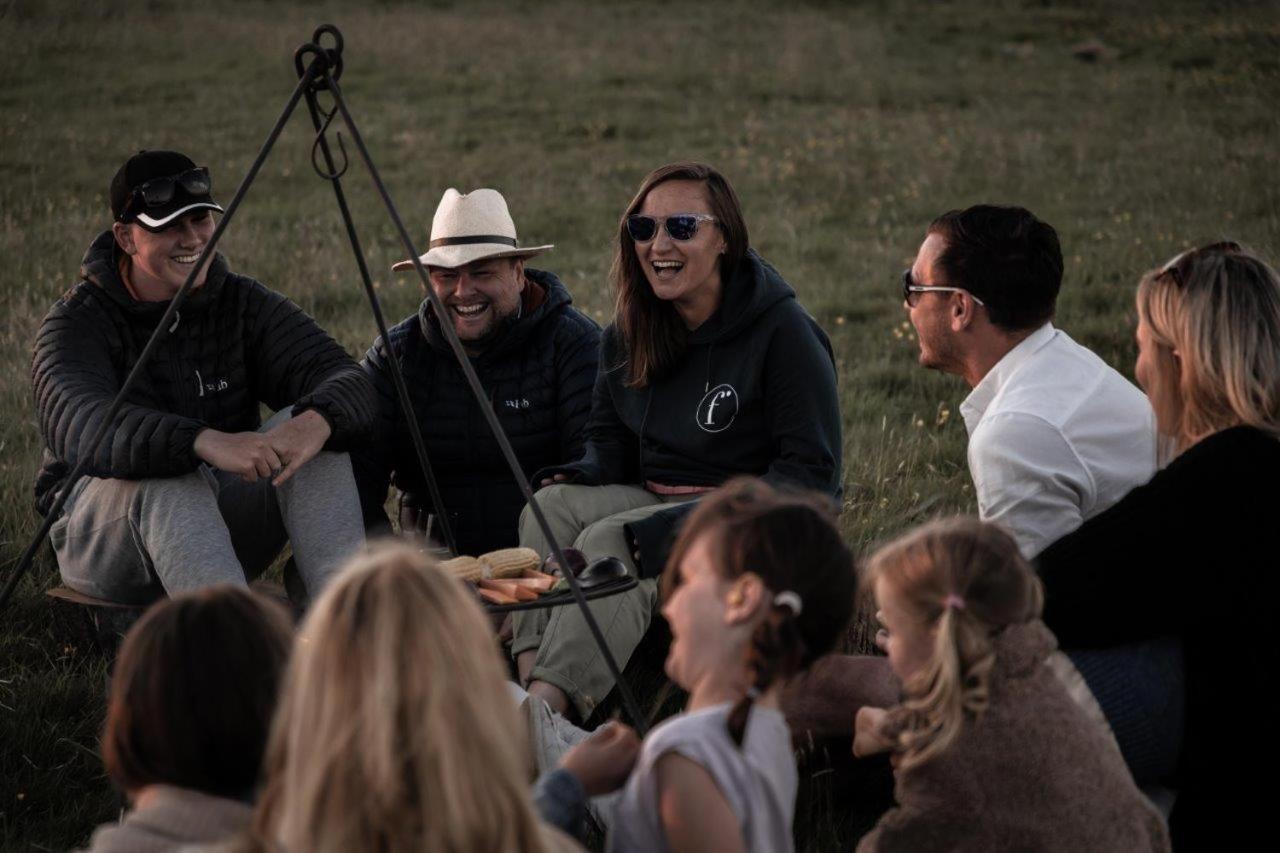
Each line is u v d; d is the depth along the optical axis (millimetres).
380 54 23047
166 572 4184
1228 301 3086
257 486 4641
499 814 1959
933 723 2609
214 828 2178
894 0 29422
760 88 20938
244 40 23703
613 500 4684
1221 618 3043
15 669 4609
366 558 2109
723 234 4543
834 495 4625
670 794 2348
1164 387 3262
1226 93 19891
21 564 4027
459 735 1943
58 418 4352
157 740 2162
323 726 1973
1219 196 13391
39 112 18312
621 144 17609
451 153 17016
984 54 24000
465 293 4980
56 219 12867
